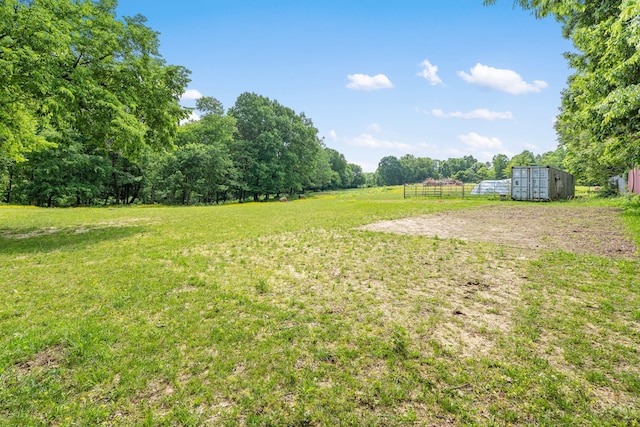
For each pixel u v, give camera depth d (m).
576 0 8.95
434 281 5.34
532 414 2.31
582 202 21.75
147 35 11.72
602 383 2.63
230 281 5.48
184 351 3.21
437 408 2.39
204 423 2.27
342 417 2.31
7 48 8.00
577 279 5.20
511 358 3.01
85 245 8.55
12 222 13.78
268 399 2.51
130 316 4.05
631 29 6.11
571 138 27.80
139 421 2.31
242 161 47.66
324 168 77.31
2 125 11.51
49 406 2.43
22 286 5.18
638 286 4.79
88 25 10.11
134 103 10.79
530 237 8.95
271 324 3.82
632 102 8.01
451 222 12.66
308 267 6.34
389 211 17.75
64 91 8.53
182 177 37.47
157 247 8.32
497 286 5.03
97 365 2.95
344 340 3.40
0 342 3.33
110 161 35.03
